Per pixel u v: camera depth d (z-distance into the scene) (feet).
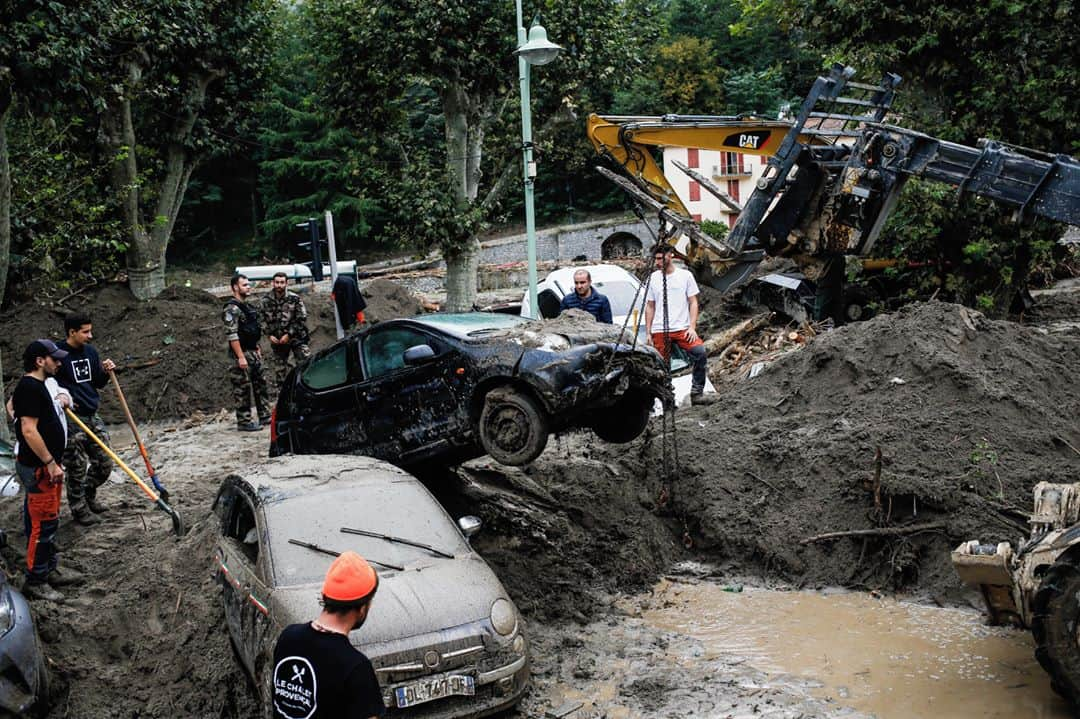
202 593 24.44
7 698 19.40
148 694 21.89
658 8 81.82
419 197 72.69
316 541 20.85
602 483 31.35
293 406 30.86
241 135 93.81
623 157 32.65
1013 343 33.53
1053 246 57.52
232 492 24.00
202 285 188.03
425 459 27.48
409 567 20.43
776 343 56.85
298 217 188.55
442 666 18.31
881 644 22.93
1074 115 53.57
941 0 53.93
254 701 20.88
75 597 25.41
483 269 139.64
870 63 56.90
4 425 43.06
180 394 58.70
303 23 78.23
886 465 28.50
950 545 26.37
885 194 26.53
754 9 72.54
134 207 75.56
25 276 69.77
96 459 30.07
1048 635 18.25
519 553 28.12
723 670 21.83
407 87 75.25
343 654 11.91
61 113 68.44
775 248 27.84
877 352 33.30
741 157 138.82
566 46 70.13
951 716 19.10
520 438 24.80
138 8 63.26
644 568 28.58
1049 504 20.90
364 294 81.05
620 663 22.47
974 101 54.95
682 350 37.76
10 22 45.03
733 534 29.25
